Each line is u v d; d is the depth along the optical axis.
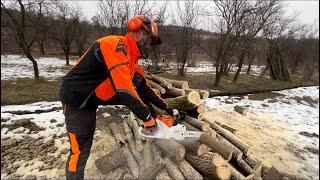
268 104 9.10
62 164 3.87
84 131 2.49
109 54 2.12
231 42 10.60
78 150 2.51
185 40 12.45
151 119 2.29
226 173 3.29
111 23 10.75
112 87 2.39
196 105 3.62
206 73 15.02
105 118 5.72
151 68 9.48
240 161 3.64
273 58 16.42
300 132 6.48
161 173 3.38
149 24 2.24
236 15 10.42
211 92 9.70
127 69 2.15
